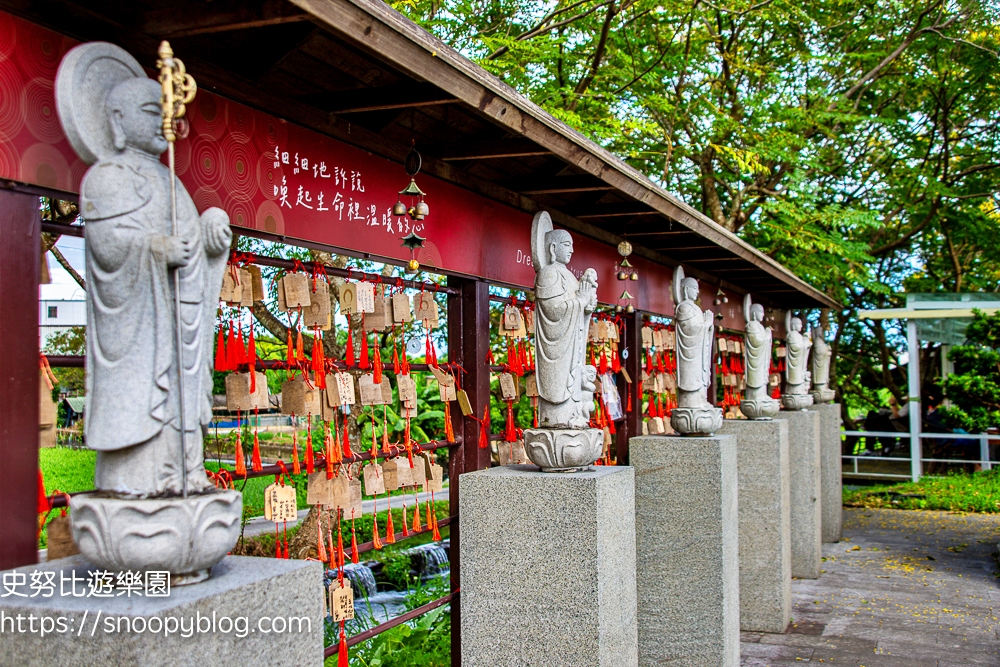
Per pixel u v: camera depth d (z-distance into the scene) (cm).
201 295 225
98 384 215
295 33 293
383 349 838
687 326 558
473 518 399
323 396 367
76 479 602
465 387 459
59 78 215
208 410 227
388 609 722
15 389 236
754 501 685
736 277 923
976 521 1173
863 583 833
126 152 223
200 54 299
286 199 335
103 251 213
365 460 389
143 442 213
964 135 1482
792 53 1264
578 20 996
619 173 437
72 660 199
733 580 557
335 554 377
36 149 243
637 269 695
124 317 214
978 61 1319
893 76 1369
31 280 242
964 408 1120
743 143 1234
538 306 410
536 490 387
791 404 892
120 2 253
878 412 1748
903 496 1341
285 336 646
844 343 1856
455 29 921
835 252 1239
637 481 548
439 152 411
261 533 750
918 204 1459
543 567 386
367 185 380
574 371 407
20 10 241
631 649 412
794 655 614
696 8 1112
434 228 424
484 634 396
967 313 1348
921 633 662
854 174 1535
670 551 540
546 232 423
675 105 1120
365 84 339
